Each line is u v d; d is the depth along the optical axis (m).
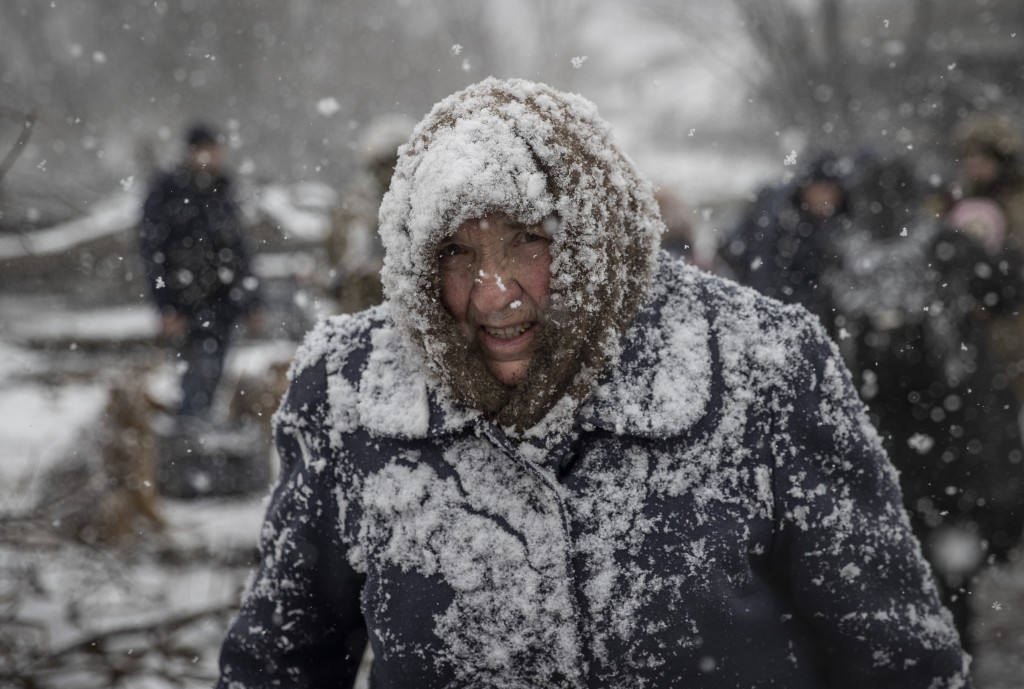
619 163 1.76
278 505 1.91
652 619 1.68
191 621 3.80
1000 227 4.80
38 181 5.75
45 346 6.94
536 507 1.72
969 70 17.22
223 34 24.62
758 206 5.88
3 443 6.57
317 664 1.97
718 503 1.70
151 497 5.28
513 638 1.71
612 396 1.72
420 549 1.75
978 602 4.71
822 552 1.72
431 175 1.65
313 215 6.52
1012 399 3.92
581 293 1.66
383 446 1.80
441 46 24.86
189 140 7.09
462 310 1.72
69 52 26.44
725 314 1.79
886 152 4.16
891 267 3.86
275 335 7.60
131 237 9.93
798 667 1.78
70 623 3.91
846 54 17.66
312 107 23.25
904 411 3.79
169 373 8.08
